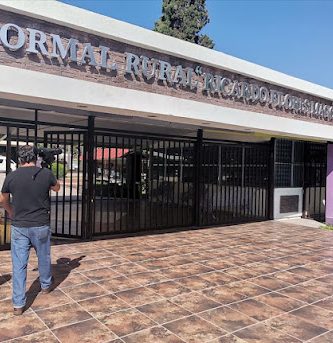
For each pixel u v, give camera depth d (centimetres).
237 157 1175
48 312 439
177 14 2389
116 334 392
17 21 563
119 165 1223
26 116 813
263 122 945
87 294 499
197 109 798
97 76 649
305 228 1096
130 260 673
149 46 706
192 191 1068
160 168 1182
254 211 1217
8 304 458
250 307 475
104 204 1332
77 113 788
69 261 656
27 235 439
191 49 774
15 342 370
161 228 998
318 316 455
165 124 953
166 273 603
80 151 895
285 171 1290
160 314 444
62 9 598
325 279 599
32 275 568
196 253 743
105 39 658
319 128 1127
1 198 444
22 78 564
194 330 407
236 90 877
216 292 524
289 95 1020
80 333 392
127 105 685
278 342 388
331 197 1254
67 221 1105
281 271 637
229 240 884
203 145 1077
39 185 442
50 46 595
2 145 1015
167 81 747
